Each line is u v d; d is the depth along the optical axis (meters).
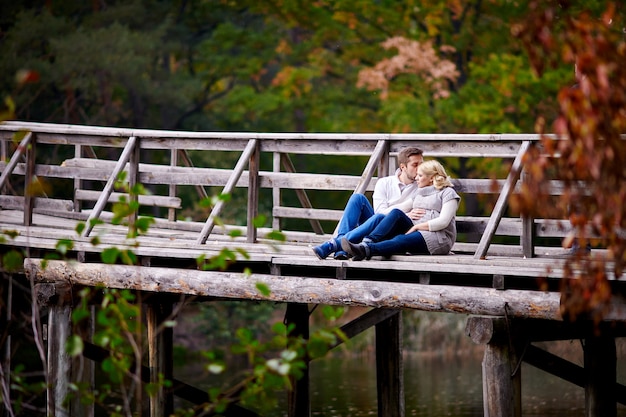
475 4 23.59
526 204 4.95
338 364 22.62
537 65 4.78
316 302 8.73
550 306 7.43
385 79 22.75
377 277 8.97
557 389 18.50
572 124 4.58
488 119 22.27
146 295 10.20
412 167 9.25
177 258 10.08
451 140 9.09
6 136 12.13
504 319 7.72
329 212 10.52
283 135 9.84
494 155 8.89
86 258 10.56
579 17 4.79
